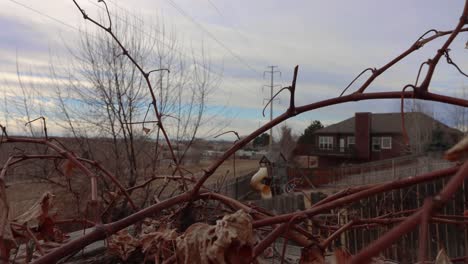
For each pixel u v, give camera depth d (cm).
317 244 171
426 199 68
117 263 322
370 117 5841
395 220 200
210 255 138
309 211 154
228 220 141
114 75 1180
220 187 362
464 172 69
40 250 190
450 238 634
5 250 168
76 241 156
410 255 471
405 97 160
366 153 5772
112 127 975
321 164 6047
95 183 188
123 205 376
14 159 229
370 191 148
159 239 212
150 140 807
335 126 6225
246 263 139
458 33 153
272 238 153
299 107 179
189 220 267
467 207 427
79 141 880
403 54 171
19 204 256
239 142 191
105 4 241
